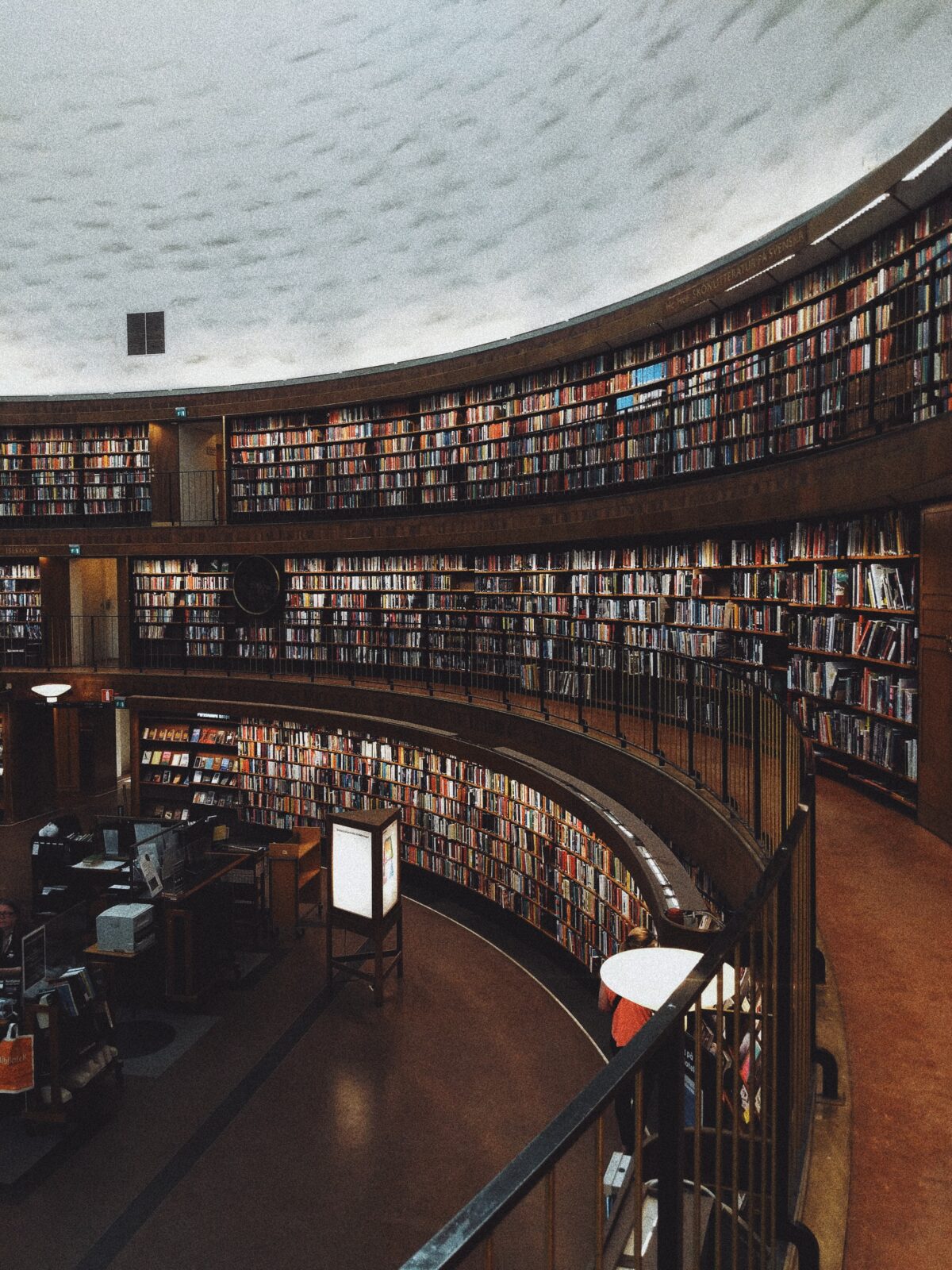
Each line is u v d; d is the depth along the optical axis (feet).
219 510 48.06
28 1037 21.62
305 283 47.24
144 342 51.26
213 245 49.11
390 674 43.80
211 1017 28.66
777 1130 6.05
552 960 32.45
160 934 29.53
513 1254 17.22
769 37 26.73
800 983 7.52
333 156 44.50
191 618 49.19
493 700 34.17
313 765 44.86
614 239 34.73
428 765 39.68
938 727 16.90
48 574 51.70
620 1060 3.31
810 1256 5.99
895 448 16.84
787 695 23.56
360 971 31.37
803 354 24.31
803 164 26.48
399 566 43.21
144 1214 19.12
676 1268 4.02
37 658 51.90
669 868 19.04
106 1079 23.77
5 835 48.96
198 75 46.39
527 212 38.24
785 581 24.16
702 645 27.53
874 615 21.80
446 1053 26.21
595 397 33.83
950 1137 7.75
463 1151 21.45
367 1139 21.93
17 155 50.24
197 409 47.78
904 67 22.59
